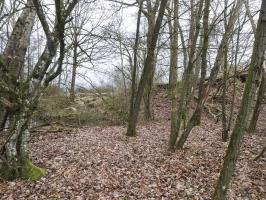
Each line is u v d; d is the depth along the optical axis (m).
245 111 5.66
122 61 20.08
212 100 20.50
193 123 11.03
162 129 16.02
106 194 7.56
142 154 10.78
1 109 7.49
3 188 7.80
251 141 12.02
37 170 8.74
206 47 10.21
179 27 12.06
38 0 4.75
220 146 11.41
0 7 6.41
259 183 7.96
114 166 9.50
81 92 25.02
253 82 5.54
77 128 16.98
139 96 13.97
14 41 8.04
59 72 6.43
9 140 7.57
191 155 10.36
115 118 20.05
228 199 7.14
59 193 7.62
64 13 4.82
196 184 8.01
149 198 7.33
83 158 10.35
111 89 22.72
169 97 25.22
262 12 5.39
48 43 5.21
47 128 15.82
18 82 6.98
